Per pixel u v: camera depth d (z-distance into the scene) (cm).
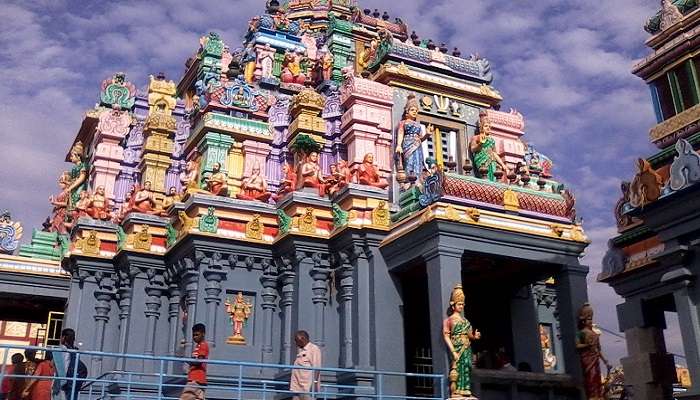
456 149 2252
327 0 3431
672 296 1247
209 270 1872
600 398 1520
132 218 2142
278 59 2680
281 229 1927
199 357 1259
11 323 2783
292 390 1322
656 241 1258
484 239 1573
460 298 1470
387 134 2175
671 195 1073
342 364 1731
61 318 2478
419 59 2302
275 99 2397
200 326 1298
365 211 1809
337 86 2444
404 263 1675
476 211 1560
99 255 2211
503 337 1880
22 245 2595
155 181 2453
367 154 1938
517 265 1716
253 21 2802
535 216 1650
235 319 1877
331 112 2258
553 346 2358
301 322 1805
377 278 1725
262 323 1908
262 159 2236
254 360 1853
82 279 2197
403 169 2122
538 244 1633
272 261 1955
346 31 2789
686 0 1386
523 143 2420
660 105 1395
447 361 1440
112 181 2627
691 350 1056
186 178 2266
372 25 2961
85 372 1317
